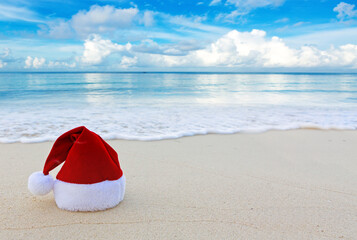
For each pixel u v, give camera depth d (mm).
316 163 3506
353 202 2363
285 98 11602
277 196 2453
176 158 3586
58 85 18359
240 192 2525
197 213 2086
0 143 4180
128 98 10992
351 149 4199
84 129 2002
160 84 21562
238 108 8359
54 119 6188
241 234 1812
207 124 5902
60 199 2008
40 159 3404
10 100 9711
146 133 5016
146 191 2490
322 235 1830
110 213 2023
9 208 2057
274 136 4977
